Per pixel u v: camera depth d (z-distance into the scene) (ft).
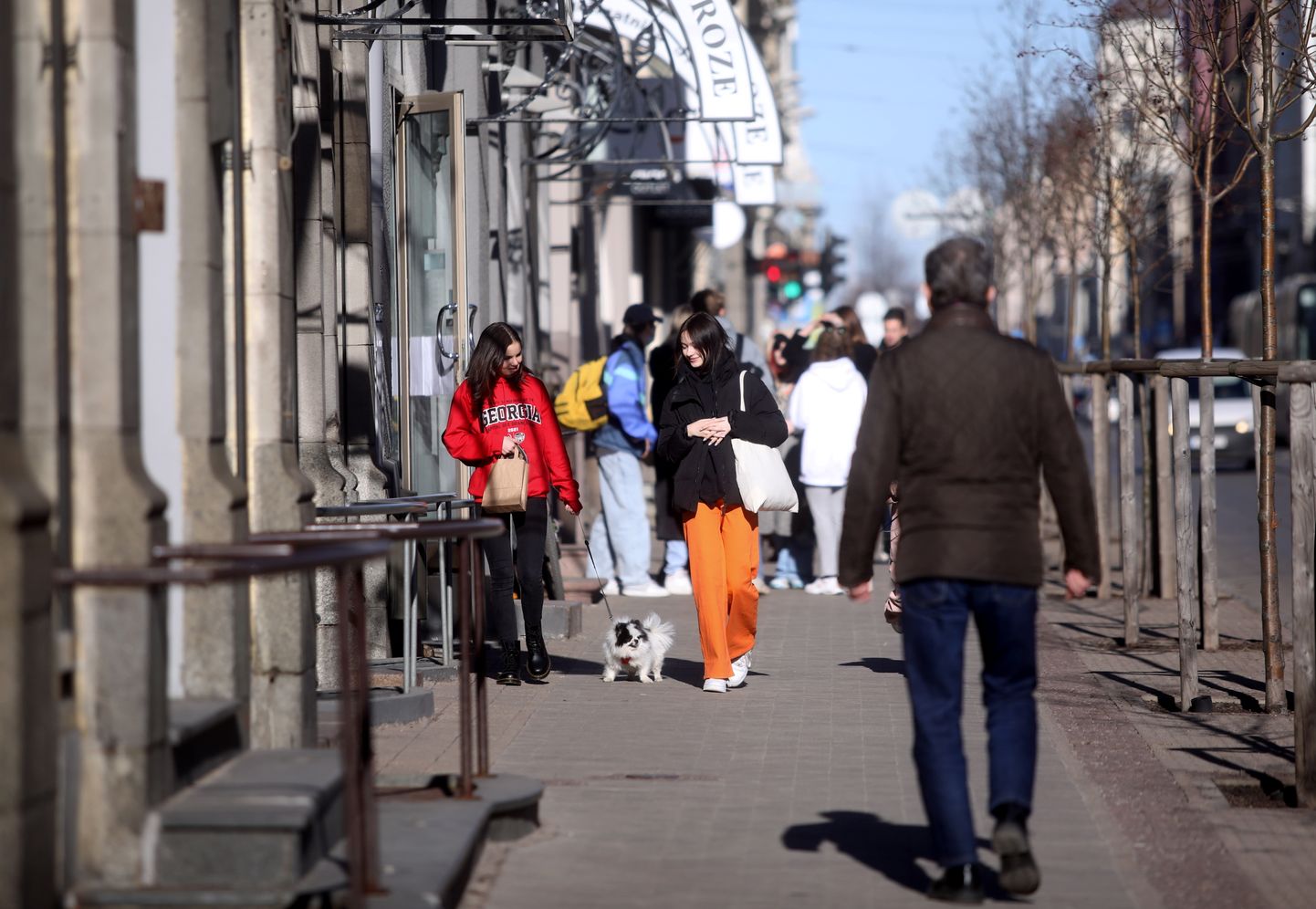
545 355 130.11
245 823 32.55
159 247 37.55
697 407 62.90
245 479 43.78
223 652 38.50
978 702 60.85
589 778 48.29
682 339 63.10
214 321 38.93
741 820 43.57
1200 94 86.33
